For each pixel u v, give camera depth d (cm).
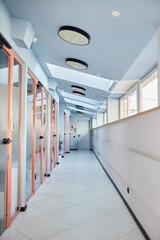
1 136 254
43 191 436
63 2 229
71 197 396
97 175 607
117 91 644
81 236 243
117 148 430
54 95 706
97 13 241
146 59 372
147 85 488
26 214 310
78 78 621
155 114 210
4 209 260
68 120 1323
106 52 358
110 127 541
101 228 265
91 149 1573
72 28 280
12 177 296
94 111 1204
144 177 240
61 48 372
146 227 237
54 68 601
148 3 208
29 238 238
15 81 317
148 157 227
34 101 421
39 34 329
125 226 271
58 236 243
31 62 381
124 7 221
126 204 345
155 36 280
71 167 752
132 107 619
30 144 386
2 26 236
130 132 317
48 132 602
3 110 260
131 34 282
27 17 271
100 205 352
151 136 222
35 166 443
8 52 268
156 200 202
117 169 426
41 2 235
